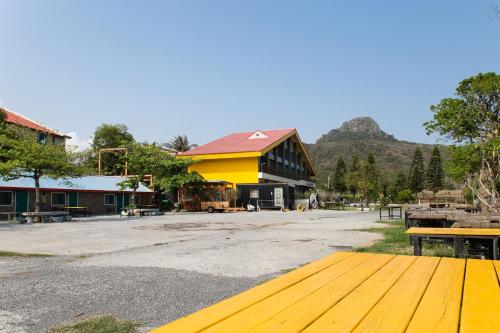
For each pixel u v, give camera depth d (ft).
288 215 93.71
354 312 6.42
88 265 25.84
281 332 5.48
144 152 120.78
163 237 43.32
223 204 120.26
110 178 122.11
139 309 15.71
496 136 41.29
